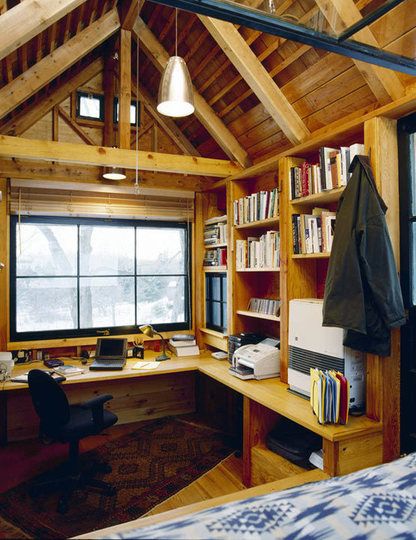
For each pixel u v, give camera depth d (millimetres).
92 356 4055
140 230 4461
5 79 3121
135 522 1702
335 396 2275
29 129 3770
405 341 2422
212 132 3881
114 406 4238
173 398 4523
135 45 3838
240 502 1561
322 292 3129
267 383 3113
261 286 3973
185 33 3332
